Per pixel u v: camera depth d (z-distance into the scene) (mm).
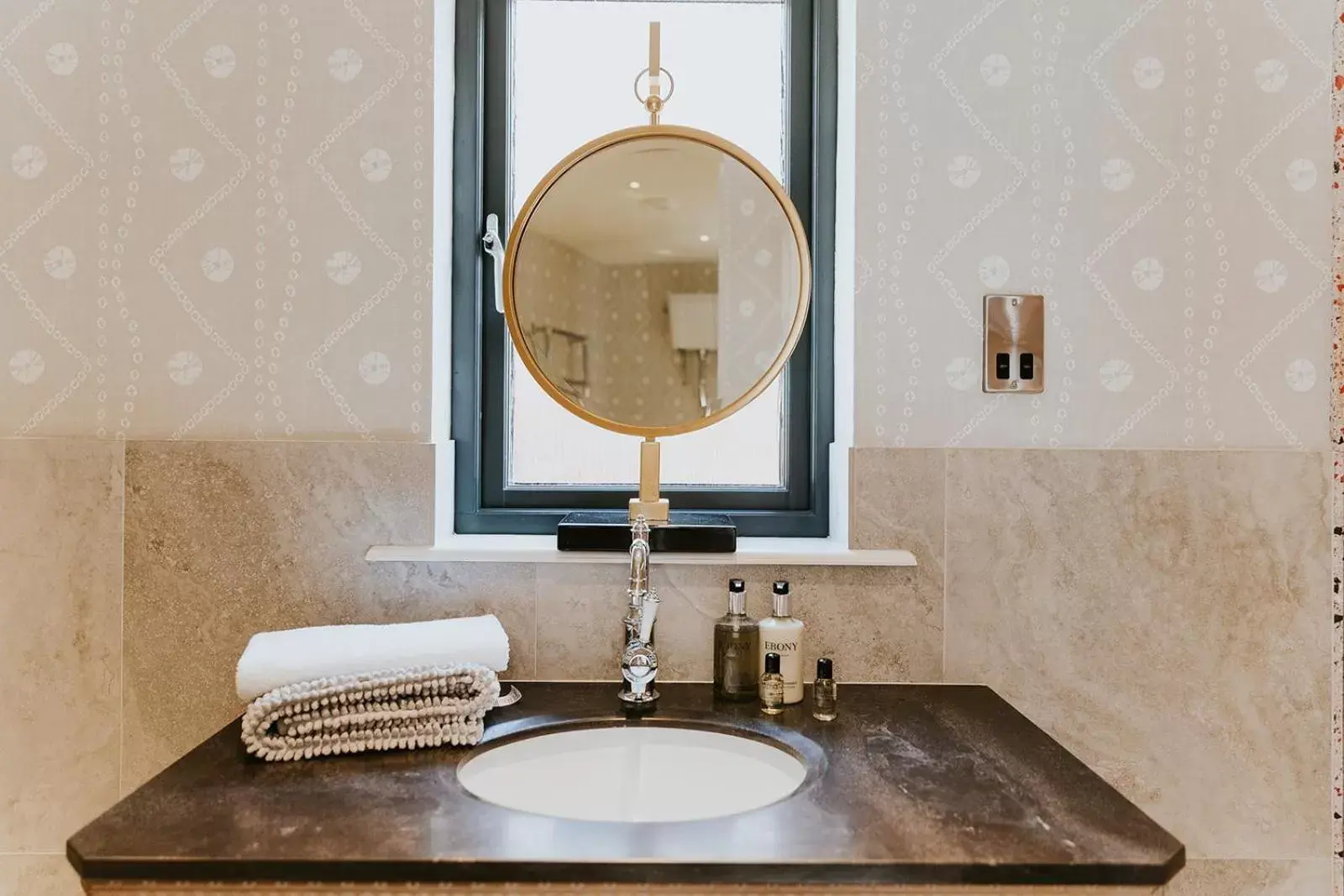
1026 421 1193
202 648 1149
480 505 1372
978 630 1177
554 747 1009
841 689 1150
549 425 1391
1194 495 1172
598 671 1176
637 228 1219
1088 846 709
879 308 1192
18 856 1141
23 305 1160
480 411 1363
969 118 1189
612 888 699
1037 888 697
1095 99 1188
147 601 1147
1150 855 695
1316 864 1176
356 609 1161
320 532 1160
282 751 890
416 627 1030
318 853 690
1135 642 1175
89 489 1143
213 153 1167
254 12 1170
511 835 726
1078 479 1174
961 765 883
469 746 945
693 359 1219
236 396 1172
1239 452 1170
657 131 1217
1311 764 1173
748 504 1375
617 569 1172
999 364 1184
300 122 1173
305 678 938
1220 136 1188
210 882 685
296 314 1174
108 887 686
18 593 1141
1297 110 1188
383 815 764
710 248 1220
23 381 1160
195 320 1168
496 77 1354
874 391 1193
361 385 1179
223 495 1151
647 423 1222
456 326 1327
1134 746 1176
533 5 1377
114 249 1164
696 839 719
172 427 1167
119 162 1165
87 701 1145
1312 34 1188
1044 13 1189
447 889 696
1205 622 1172
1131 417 1189
